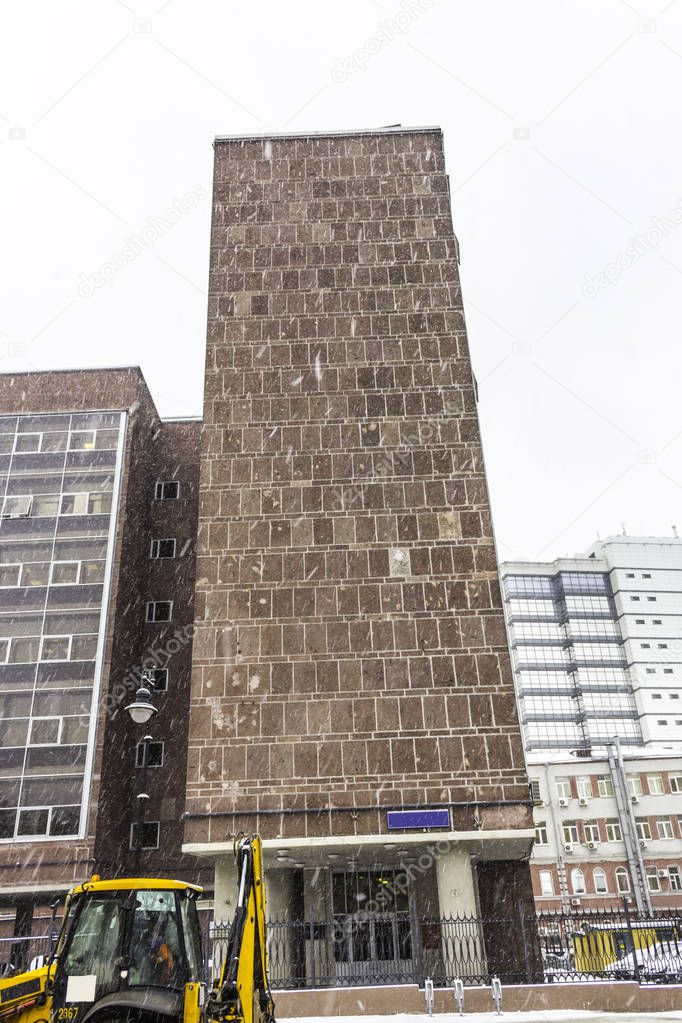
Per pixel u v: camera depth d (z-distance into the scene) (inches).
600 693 3836.1
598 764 2283.5
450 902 791.1
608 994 657.6
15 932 1159.0
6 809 1140.5
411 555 917.2
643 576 4050.2
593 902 2121.1
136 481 1440.7
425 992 649.6
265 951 427.8
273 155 1155.9
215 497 952.3
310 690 855.1
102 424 1424.7
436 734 831.7
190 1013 362.0
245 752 828.0
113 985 365.7
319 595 900.6
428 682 855.7
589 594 4035.4
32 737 1190.3
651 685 3821.4
